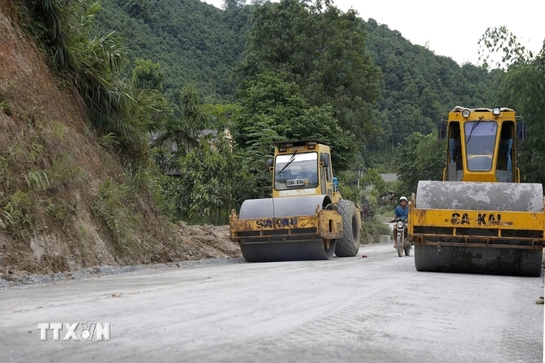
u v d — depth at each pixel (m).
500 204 11.73
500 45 25.36
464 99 127.31
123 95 17.12
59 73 15.80
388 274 11.63
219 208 33.41
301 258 17.45
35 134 13.45
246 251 17.50
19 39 14.77
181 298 7.63
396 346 5.06
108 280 10.67
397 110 116.62
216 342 4.96
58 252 12.22
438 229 11.89
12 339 5.03
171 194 32.38
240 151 34.94
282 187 20.00
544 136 22.56
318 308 6.89
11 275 10.57
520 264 11.77
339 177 40.41
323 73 49.88
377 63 124.81
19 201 11.80
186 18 101.56
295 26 52.12
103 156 15.95
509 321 6.66
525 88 22.80
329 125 36.62
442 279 10.87
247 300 7.49
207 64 93.19
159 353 4.56
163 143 38.34
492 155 14.57
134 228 15.41
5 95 13.21
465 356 4.88
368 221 52.66
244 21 109.38
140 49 80.31
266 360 4.39
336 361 4.43
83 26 17.44
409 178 84.44
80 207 13.60
